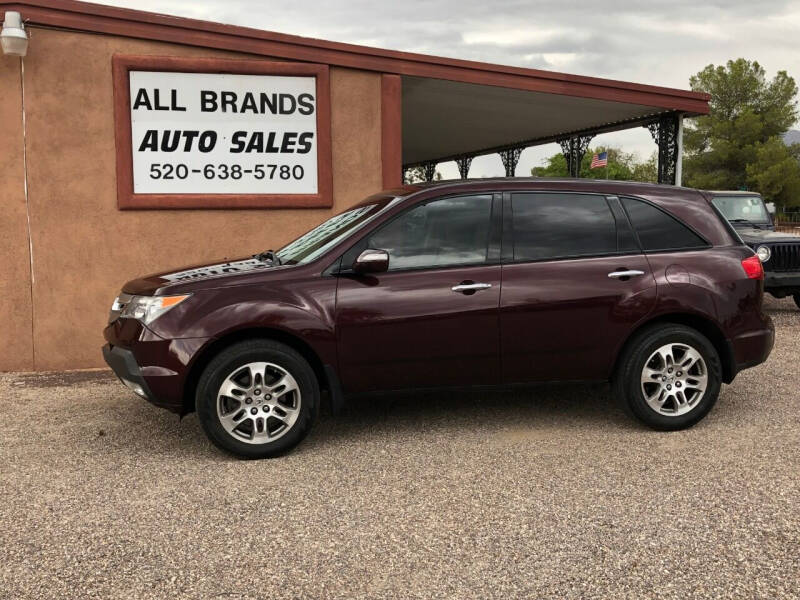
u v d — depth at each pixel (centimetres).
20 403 609
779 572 304
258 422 456
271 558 322
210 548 332
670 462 440
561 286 486
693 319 511
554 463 441
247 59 788
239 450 450
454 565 314
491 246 490
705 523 352
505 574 305
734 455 451
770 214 1255
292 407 463
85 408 589
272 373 462
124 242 767
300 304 458
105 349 499
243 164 795
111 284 768
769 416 539
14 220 738
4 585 299
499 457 453
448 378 481
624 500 382
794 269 1066
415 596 289
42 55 729
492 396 607
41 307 752
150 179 769
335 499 389
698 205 528
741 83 5328
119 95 749
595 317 489
